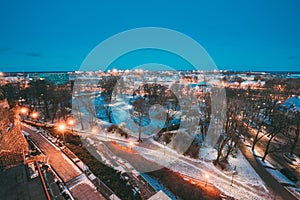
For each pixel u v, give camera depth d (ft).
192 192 63.67
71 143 84.48
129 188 56.03
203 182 71.51
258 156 97.96
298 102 151.02
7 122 71.51
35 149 76.02
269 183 76.38
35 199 45.98
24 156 65.31
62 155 72.13
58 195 48.85
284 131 116.98
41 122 125.70
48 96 142.82
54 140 86.79
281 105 148.36
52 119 130.82
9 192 48.34
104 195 50.80
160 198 43.42
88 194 51.01
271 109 137.59
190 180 71.51
